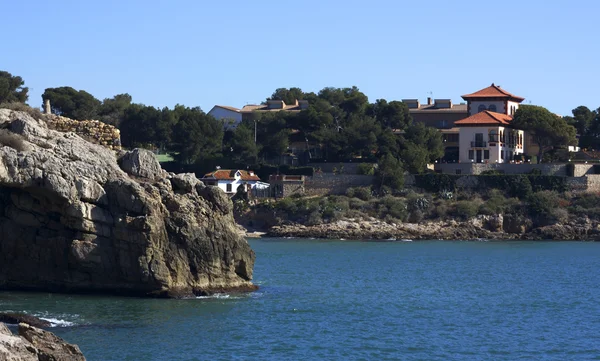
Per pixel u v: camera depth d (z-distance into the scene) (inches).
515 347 2244.1
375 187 6614.2
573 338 2365.9
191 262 2731.3
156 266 2630.4
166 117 7298.2
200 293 2728.8
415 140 7116.1
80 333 2164.1
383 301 2913.4
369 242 5733.3
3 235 2689.5
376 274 3750.0
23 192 2674.7
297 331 2336.4
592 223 6112.2
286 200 6407.5
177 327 2287.2
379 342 2257.6
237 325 2358.5
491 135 6978.4
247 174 6766.7
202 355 2036.2
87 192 2618.1
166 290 2645.2
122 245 2630.4
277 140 7313.0
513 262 4424.2
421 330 2427.4
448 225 6166.3
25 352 1475.1
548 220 6166.3
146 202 2630.4
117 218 2630.4
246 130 7332.7
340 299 2903.5
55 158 2605.8
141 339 2140.7
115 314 2397.9
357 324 2471.7
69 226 2650.1
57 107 6983.3
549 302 2989.7
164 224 2684.5
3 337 1488.7
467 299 3031.5
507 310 2800.2
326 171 7032.5
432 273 3846.0
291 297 2886.3
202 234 2746.1
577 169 6540.4
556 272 3961.6
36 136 2687.0
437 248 5270.7
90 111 7071.9
